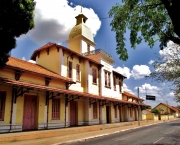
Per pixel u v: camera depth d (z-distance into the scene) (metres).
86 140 12.29
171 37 5.53
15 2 7.50
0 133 11.78
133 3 7.06
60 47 19.12
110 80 27.27
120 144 10.54
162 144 10.59
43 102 15.61
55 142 10.54
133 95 36.69
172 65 6.91
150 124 30.00
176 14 4.39
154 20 7.36
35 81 15.31
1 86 12.55
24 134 11.31
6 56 8.84
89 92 22.05
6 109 12.63
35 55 22.47
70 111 19.55
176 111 83.38
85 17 30.91
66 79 18.03
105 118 24.88
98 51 25.22
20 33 8.62
